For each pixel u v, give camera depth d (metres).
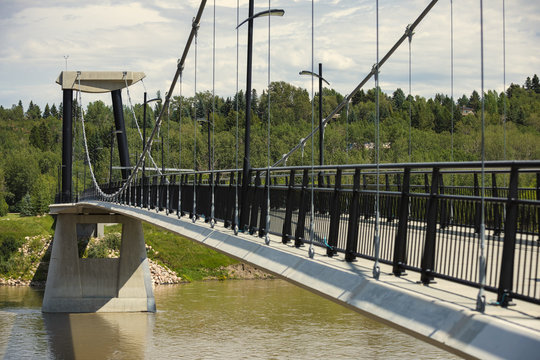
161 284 56.91
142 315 41.00
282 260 11.30
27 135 193.62
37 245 65.56
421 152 45.06
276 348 29.66
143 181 30.69
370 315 7.70
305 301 44.50
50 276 43.69
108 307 43.03
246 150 15.38
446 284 7.65
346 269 9.04
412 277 8.17
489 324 5.73
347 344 29.88
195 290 51.97
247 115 15.44
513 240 6.18
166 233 67.00
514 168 6.20
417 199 8.54
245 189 15.28
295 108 129.75
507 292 6.20
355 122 85.19
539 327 5.41
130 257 44.47
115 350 31.09
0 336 34.78
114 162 117.19
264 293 49.38
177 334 34.12
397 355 27.25
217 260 63.12
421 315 6.72
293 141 93.00
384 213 11.08
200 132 109.19
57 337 34.38
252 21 15.73
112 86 60.34
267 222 12.72
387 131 60.88
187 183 22.06
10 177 124.00
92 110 179.00
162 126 117.19
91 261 44.41
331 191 10.84
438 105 51.72
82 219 44.84
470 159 44.06
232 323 36.38
